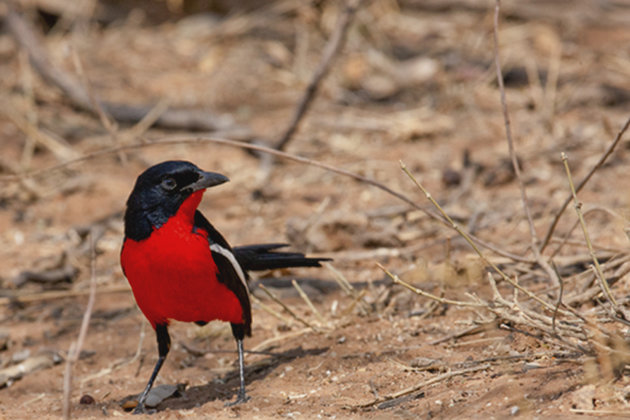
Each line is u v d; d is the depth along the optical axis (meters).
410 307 9.16
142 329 9.32
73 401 8.13
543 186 12.67
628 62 18.30
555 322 6.81
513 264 9.60
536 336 6.84
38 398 8.39
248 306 7.74
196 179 7.02
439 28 22.30
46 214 14.03
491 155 14.18
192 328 9.84
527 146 14.38
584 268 9.27
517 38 20.75
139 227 7.01
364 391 7.16
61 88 18.23
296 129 14.84
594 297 7.75
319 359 8.15
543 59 19.11
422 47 20.88
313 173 14.64
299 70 19.91
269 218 13.05
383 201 13.09
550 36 19.89
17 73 19.81
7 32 22.45
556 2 22.70
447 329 8.31
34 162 15.91
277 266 8.63
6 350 9.79
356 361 7.96
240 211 13.42
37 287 11.52
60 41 21.98
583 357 6.42
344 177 14.29
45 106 18.20
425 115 16.78
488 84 17.91
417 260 10.58
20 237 13.21
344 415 6.62
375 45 21.11
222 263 7.28
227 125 16.67
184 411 7.22
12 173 15.22
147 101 18.36
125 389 8.41
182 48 21.81
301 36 22.20
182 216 7.05
